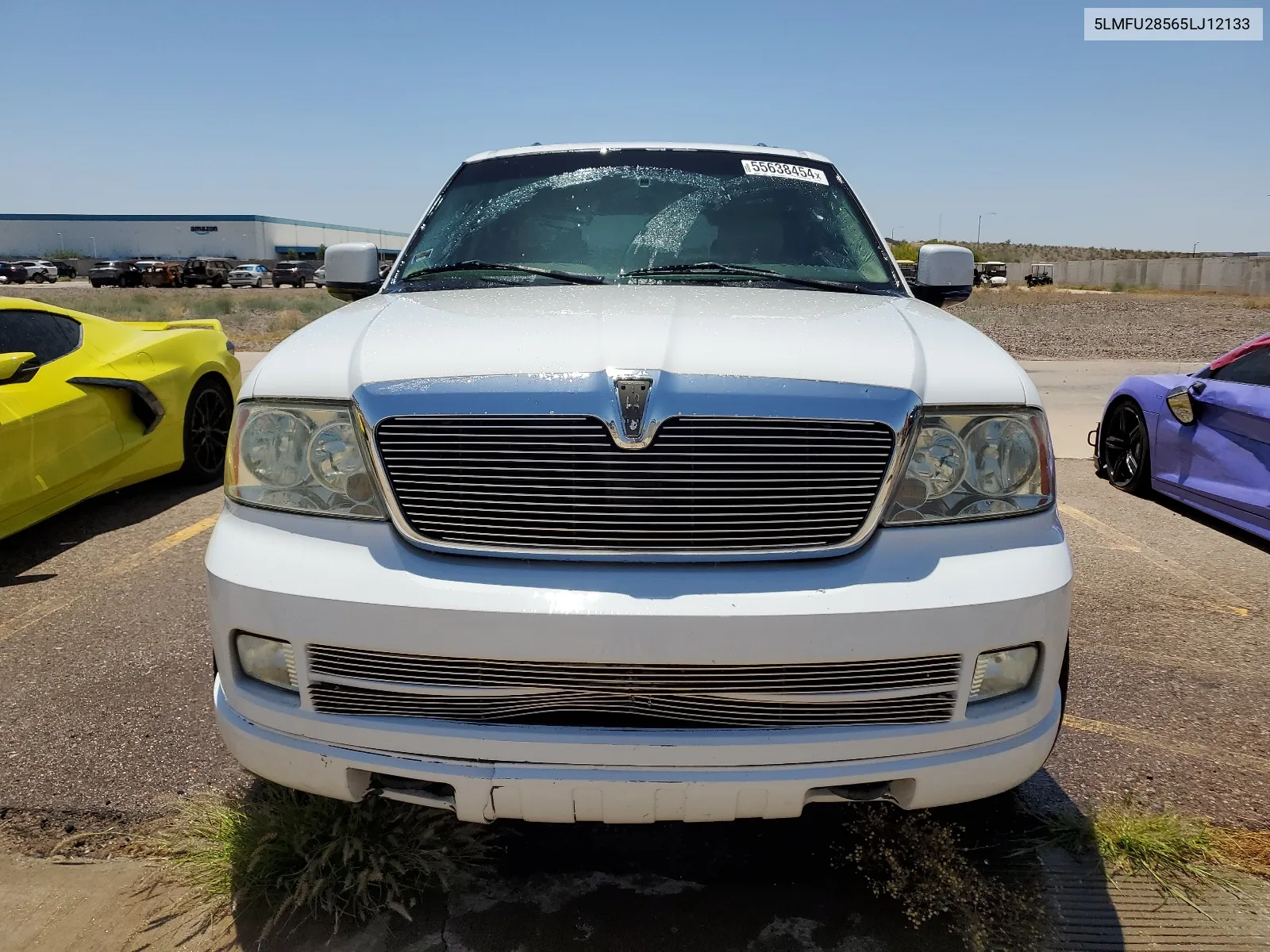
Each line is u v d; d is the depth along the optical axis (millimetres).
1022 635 1999
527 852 2486
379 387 2047
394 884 2275
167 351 5859
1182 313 28984
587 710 1955
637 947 2141
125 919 2223
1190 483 5641
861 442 1990
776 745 1917
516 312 2445
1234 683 3490
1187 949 2162
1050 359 15094
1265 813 2678
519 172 3561
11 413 4551
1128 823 2549
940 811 2613
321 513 2072
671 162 3572
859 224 3410
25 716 3146
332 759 2023
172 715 3162
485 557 1973
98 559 4734
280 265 51812
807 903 2295
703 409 1949
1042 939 2184
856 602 1909
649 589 1906
